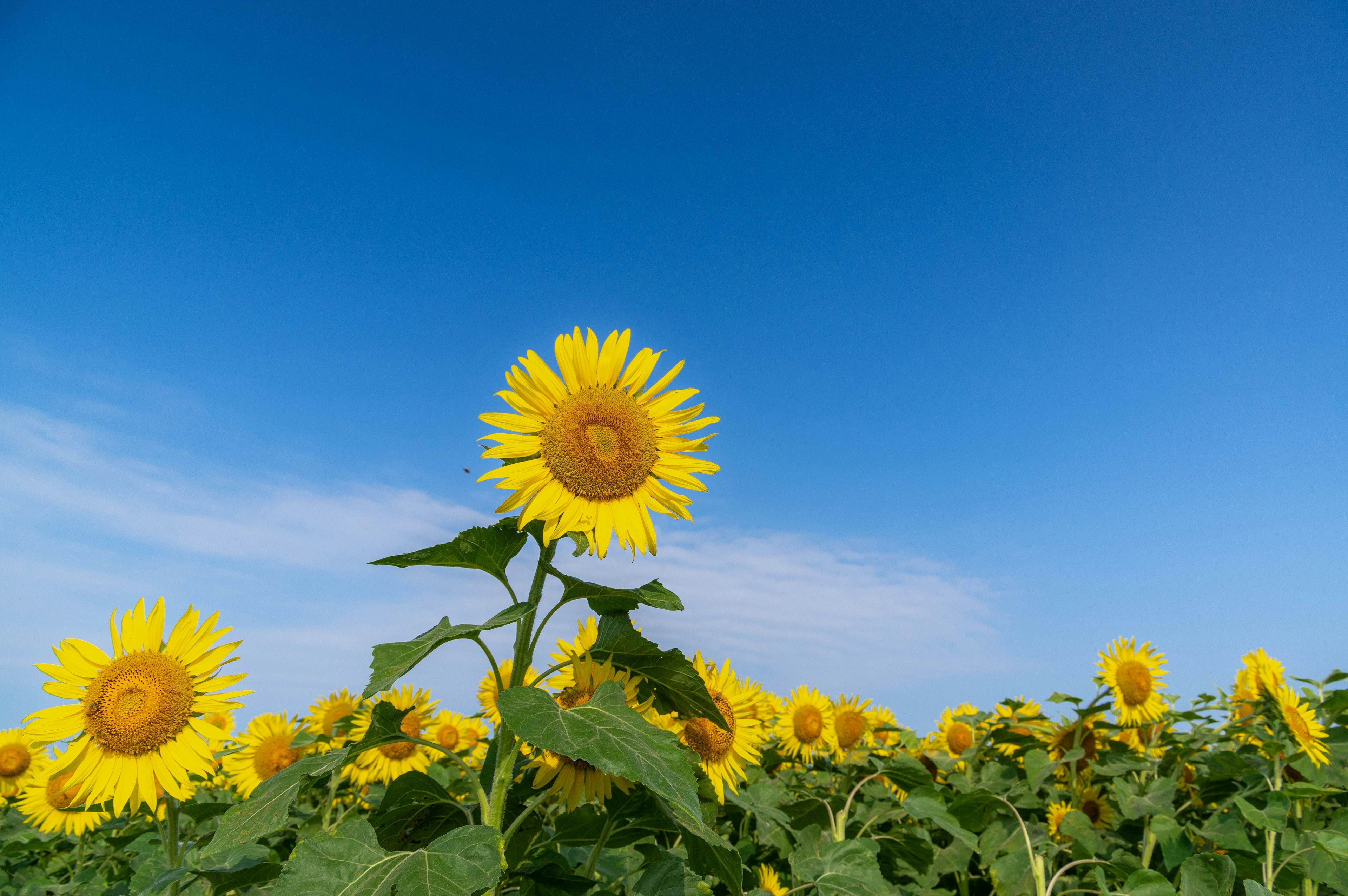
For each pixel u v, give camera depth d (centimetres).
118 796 95
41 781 166
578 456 89
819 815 157
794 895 121
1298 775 161
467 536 86
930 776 150
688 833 87
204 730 102
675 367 100
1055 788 185
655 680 96
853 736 199
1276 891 132
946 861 164
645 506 93
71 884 157
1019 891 148
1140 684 193
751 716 116
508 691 79
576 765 93
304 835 152
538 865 85
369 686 82
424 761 174
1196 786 163
